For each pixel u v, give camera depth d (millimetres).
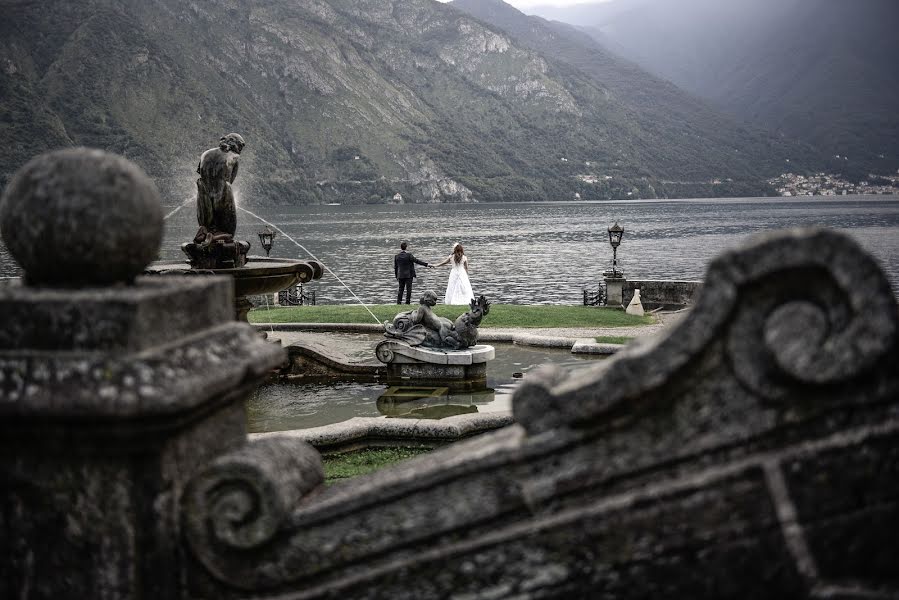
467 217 165875
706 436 2545
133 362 2625
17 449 2758
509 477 2668
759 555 2510
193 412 2801
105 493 2732
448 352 11203
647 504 2570
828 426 2465
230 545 2777
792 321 2430
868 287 2355
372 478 3000
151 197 2945
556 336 14602
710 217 155375
